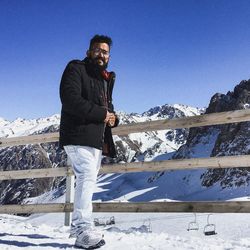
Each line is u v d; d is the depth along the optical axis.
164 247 2.97
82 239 2.92
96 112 2.97
